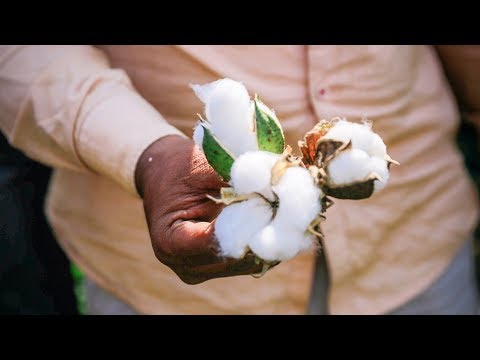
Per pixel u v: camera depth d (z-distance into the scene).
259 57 0.70
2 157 1.00
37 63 0.67
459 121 0.84
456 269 0.85
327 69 0.71
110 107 0.62
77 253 0.84
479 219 0.99
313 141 0.38
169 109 0.73
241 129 0.38
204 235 0.43
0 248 1.02
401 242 0.79
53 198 0.85
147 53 0.71
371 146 0.37
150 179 0.54
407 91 0.76
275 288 0.79
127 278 0.81
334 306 0.80
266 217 0.37
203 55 0.69
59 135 0.65
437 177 0.80
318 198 0.37
